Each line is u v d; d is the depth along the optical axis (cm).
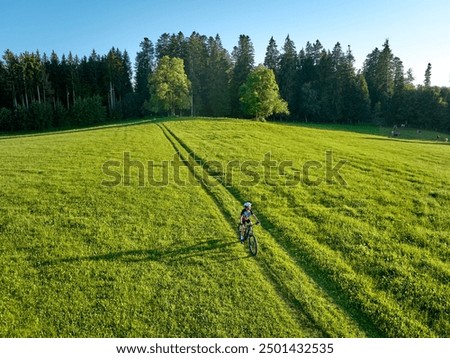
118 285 1355
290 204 2283
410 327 1184
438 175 2939
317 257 1602
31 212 1959
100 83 12444
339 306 1304
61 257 1530
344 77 12088
